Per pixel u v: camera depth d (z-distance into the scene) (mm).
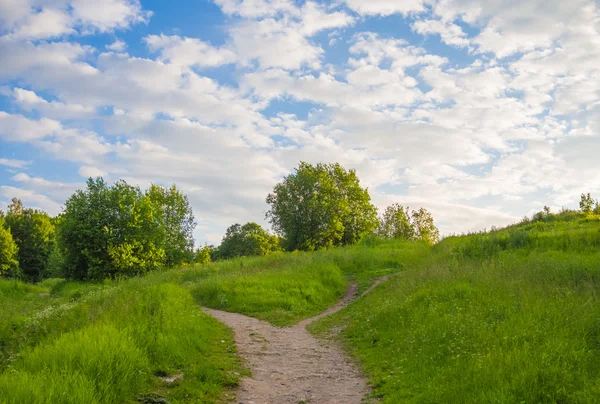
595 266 14367
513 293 11750
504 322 9477
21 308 19641
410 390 7852
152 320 10883
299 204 51469
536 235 22188
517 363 7141
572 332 8477
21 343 9492
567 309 9711
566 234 21406
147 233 35781
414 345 10031
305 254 31828
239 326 14570
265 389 8758
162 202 49000
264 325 15359
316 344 12867
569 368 6902
